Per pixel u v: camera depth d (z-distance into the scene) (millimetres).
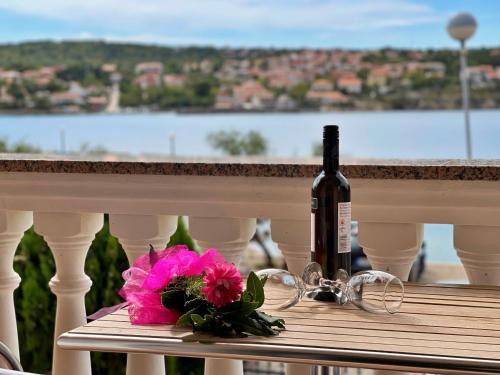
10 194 2066
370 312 1419
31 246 3072
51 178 2027
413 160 1949
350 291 1462
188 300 1381
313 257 1563
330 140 1554
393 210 1822
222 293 1318
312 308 1462
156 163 1938
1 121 30094
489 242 1776
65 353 2082
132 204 1999
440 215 1798
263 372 4070
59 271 2084
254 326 1296
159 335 1302
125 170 1957
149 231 1998
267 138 32125
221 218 1944
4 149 15734
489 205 1757
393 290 1425
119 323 1385
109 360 3100
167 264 1421
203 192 1941
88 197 2020
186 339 1275
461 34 18391
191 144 32125
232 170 1885
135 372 1983
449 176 1747
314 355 1198
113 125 31422
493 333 1280
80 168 1985
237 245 1964
